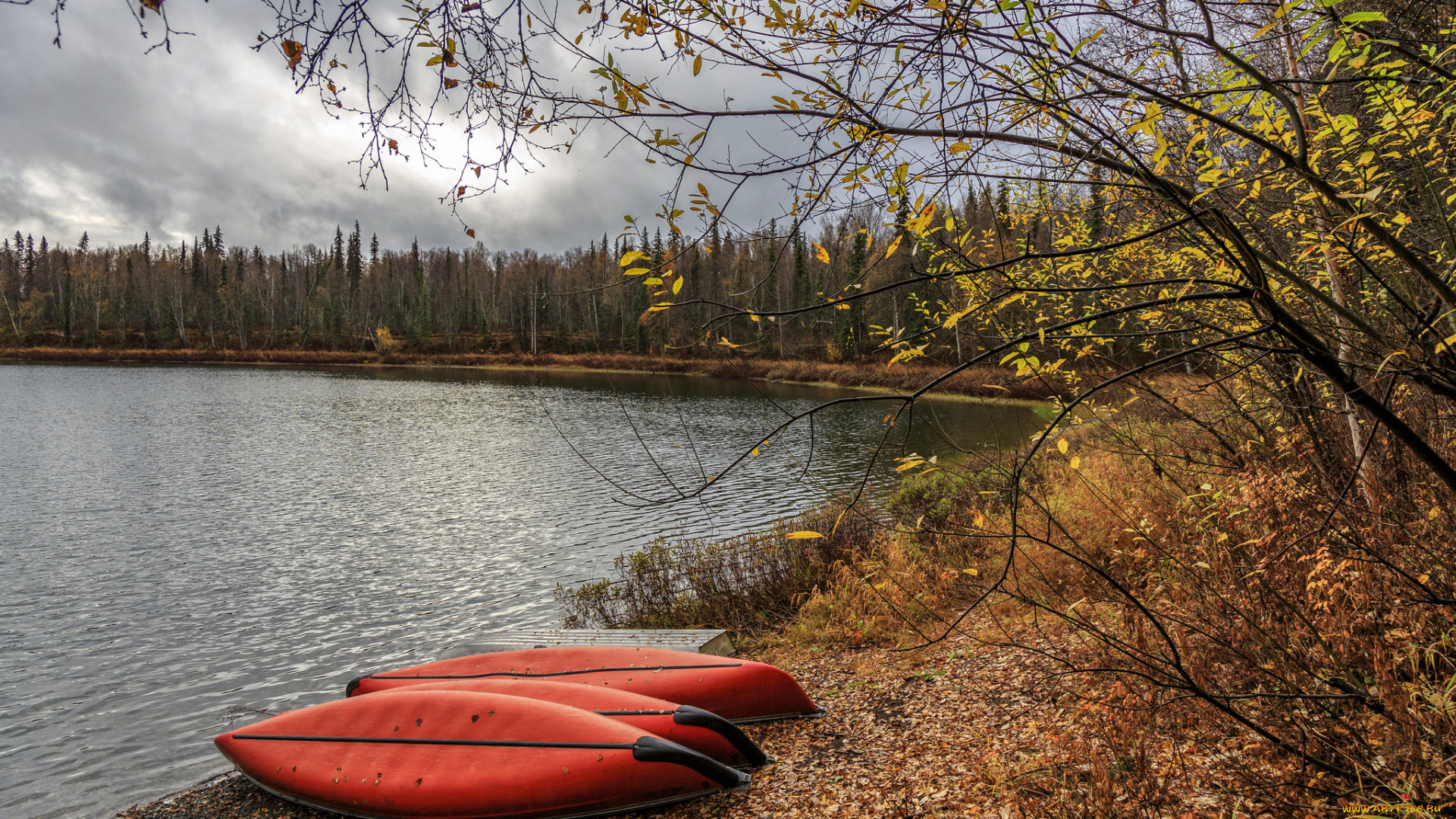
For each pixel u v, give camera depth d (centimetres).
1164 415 420
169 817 555
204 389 4856
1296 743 304
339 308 9469
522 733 509
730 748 510
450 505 1759
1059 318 332
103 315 9500
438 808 489
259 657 906
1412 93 238
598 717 512
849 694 615
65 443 2656
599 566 1256
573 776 475
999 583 264
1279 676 312
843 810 424
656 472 2139
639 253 206
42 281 10888
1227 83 260
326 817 529
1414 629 291
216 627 1008
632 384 5328
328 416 3559
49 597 1131
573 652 671
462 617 1039
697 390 4788
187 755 673
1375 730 297
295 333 9294
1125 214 318
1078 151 197
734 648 805
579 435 2939
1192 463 448
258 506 1764
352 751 540
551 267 7531
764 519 1513
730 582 1009
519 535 1477
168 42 154
